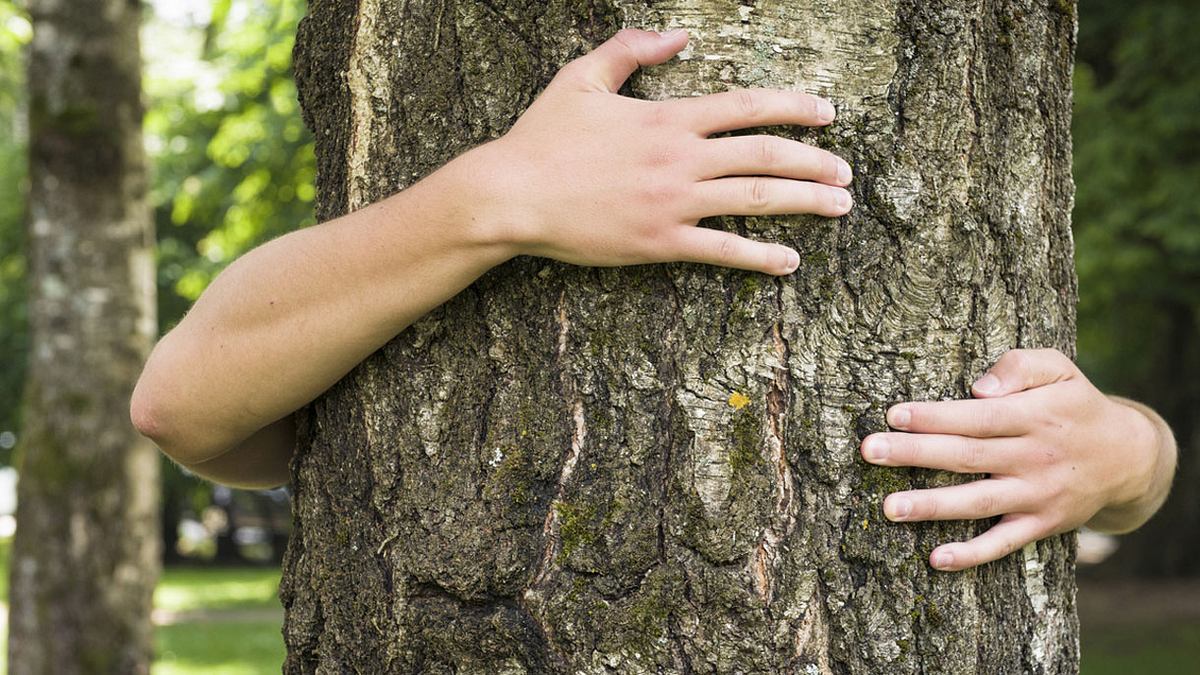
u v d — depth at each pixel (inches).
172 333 48.6
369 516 47.6
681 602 45.4
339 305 45.9
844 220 45.9
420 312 46.0
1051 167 49.3
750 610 45.3
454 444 46.8
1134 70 259.9
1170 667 258.1
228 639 311.4
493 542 46.2
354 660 47.7
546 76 46.7
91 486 125.9
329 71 49.4
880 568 45.8
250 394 47.1
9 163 518.6
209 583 513.0
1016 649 47.7
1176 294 281.3
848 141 46.0
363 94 48.4
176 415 48.0
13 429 568.7
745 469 45.6
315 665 48.9
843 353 45.9
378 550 47.3
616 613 45.4
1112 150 252.1
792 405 45.8
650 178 44.4
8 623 127.4
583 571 45.7
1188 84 245.9
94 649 126.0
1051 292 49.0
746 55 45.8
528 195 44.5
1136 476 48.1
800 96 45.0
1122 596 364.8
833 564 45.7
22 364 551.2
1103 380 381.7
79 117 124.7
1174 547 395.2
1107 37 281.3
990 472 46.1
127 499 128.3
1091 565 426.0
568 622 45.6
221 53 183.8
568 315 46.3
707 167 44.3
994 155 47.6
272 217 187.5
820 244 45.8
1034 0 48.8
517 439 46.3
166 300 502.3
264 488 55.4
